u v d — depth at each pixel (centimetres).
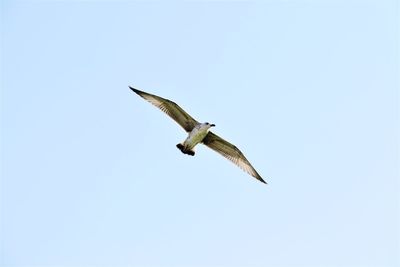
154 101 1916
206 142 1967
